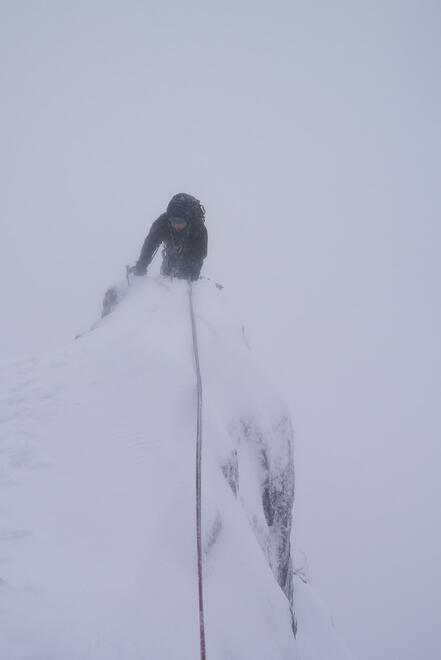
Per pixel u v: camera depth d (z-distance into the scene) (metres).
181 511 2.30
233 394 4.12
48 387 3.16
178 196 5.46
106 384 3.20
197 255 5.73
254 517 3.66
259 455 4.20
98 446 2.60
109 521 2.12
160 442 2.68
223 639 1.92
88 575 1.79
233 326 4.93
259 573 2.45
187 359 3.66
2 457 2.41
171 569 2.02
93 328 4.86
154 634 1.67
